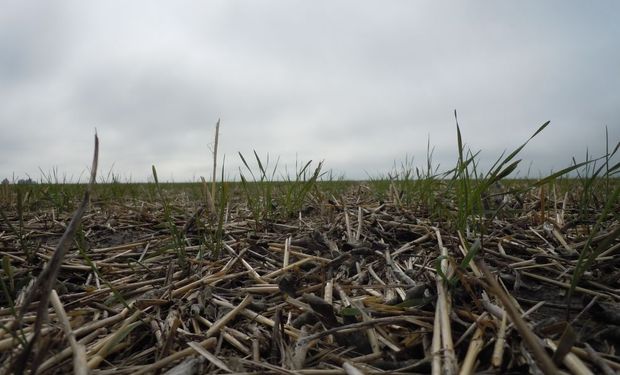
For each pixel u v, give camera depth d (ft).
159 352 3.97
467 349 3.73
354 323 4.17
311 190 14.32
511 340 3.62
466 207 6.75
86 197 3.04
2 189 15.72
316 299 4.20
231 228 9.34
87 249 7.96
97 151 3.05
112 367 3.75
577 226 7.78
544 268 5.86
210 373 3.54
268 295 5.50
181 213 10.63
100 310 4.89
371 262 6.66
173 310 4.83
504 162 5.78
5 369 3.34
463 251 6.46
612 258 5.74
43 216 11.60
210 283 5.78
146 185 21.26
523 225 8.26
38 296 5.23
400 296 4.94
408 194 10.61
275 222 9.93
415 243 7.43
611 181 9.86
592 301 4.33
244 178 9.14
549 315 4.55
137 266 6.89
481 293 4.77
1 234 9.05
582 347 3.79
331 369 3.60
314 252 7.39
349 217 9.77
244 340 4.24
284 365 3.63
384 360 3.78
